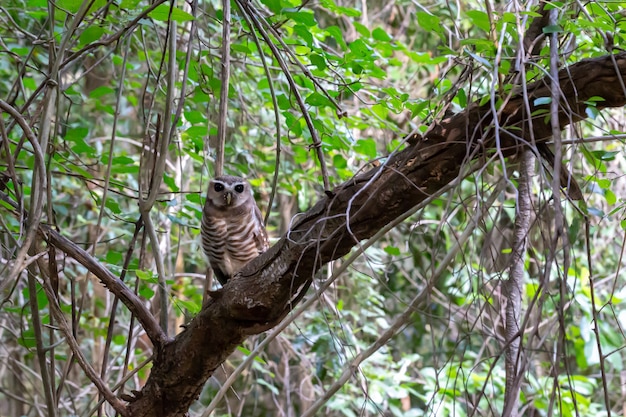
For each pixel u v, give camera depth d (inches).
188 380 111.7
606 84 83.4
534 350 75.9
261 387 260.2
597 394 255.4
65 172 153.2
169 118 119.8
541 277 80.8
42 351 116.0
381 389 226.2
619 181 208.4
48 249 111.0
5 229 111.0
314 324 218.8
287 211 260.4
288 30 177.0
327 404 218.5
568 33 109.0
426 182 90.9
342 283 244.4
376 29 150.5
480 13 98.7
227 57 128.3
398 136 195.0
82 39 115.7
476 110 88.5
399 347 269.7
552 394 71.5
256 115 210.7
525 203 98.8
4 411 257.6
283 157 228.2
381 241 247.3
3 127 103.3
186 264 274.4
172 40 121.7
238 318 105.2
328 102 138.6
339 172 186.7
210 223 154.7
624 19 98.3
